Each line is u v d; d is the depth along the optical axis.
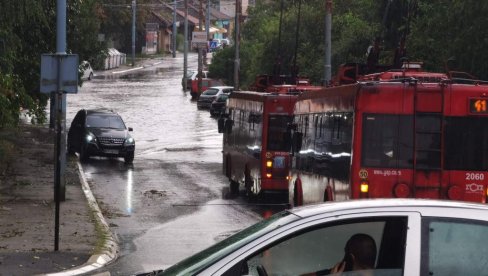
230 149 37.22
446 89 19.56
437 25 32.75
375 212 7.81
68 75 20.84
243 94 35.59
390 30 43.97
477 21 29.62
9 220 23.97
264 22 82.06
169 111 75.19
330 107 22.55
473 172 19.52
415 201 8.04
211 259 8.02
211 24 175.38
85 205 27.45
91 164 44.00
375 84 19.61
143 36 152.50
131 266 19.03
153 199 31.95
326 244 7.79
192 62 139.38
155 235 23.77
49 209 26.31
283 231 7.81
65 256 19.09
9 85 28.48
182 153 49.66
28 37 36.06
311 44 60.03
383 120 19.59
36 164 38.62
